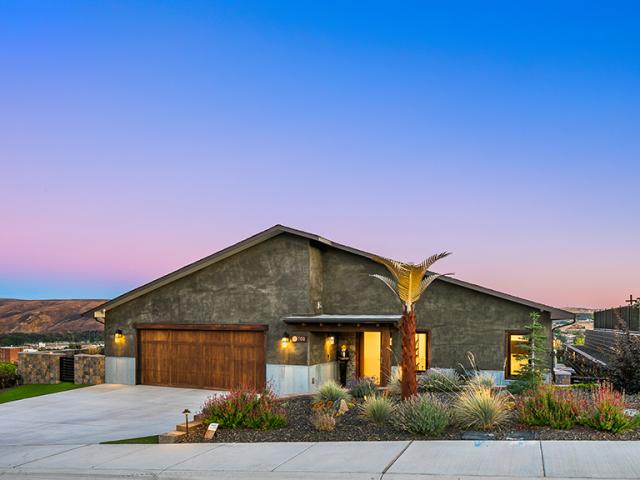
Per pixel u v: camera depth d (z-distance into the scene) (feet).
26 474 32.27
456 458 28.17
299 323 65.10
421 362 65.00
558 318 60.80
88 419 52.16
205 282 71.97
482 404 34.37
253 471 28.40
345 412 41.09
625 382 50.90
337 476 26.63
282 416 39.04
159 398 63.93
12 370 81.46
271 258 68.28
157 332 75.15
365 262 68.49
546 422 33.86
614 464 25.88
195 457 32.27
